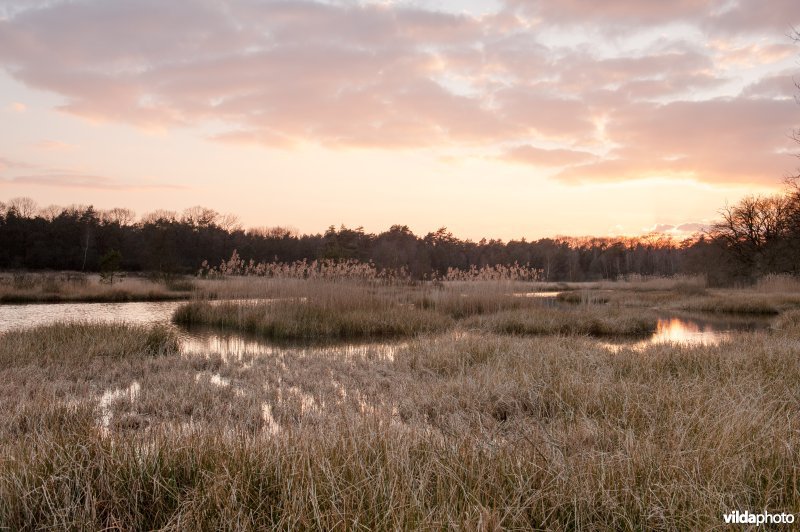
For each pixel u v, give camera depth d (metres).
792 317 17.27
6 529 2.90
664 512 2.92
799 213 32.44
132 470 3.42
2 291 26.34
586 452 3.75
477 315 18.25
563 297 29.81
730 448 3.70
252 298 18.39
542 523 2.81
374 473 3.48
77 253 53.94
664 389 5.92
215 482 3.17
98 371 8.42
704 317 21.70
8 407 5.99
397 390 6.98
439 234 78.50
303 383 7.74
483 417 5.41
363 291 18.95
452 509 2.99
